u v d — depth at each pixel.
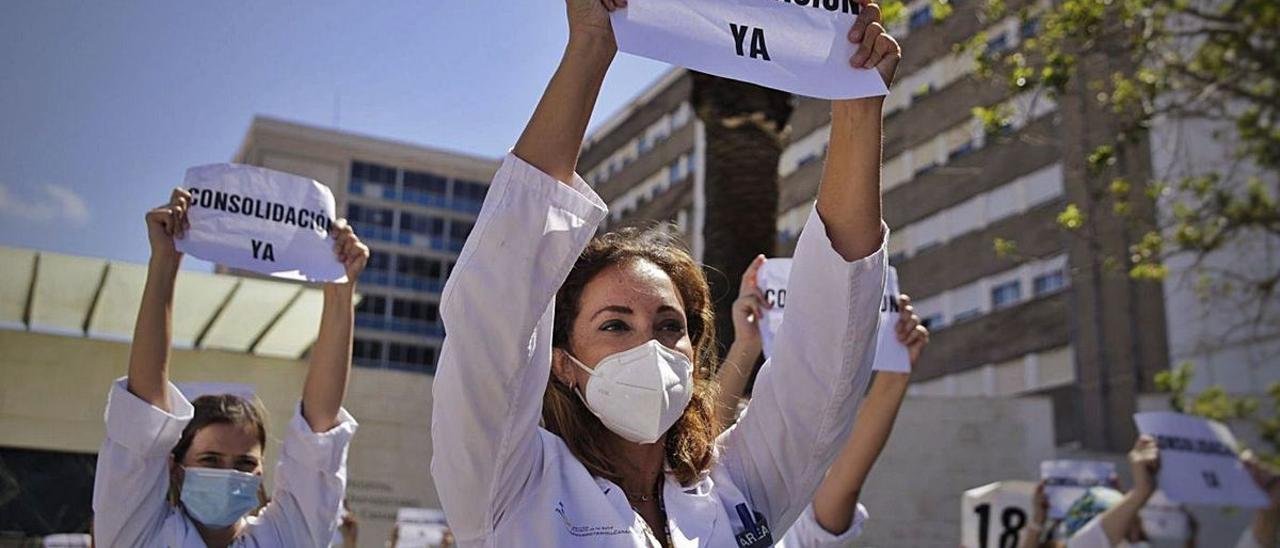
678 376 2.48
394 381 16.22
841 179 2.58
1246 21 15.03
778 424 2.75
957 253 38.91
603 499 2.41
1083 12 12.96
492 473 2.32
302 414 3.98
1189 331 28.03
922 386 40.31
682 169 50.88
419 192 81.06
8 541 14.30
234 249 3.92
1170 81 15.70
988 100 36.03
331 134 79.19
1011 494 7.13
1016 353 36.56
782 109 7.23
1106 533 5.04
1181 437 5.10
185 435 3.93
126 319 14.97
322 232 4.07
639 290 2.56
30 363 14.91
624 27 2.10
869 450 3.79
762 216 7.02
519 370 2.28
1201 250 17.55
